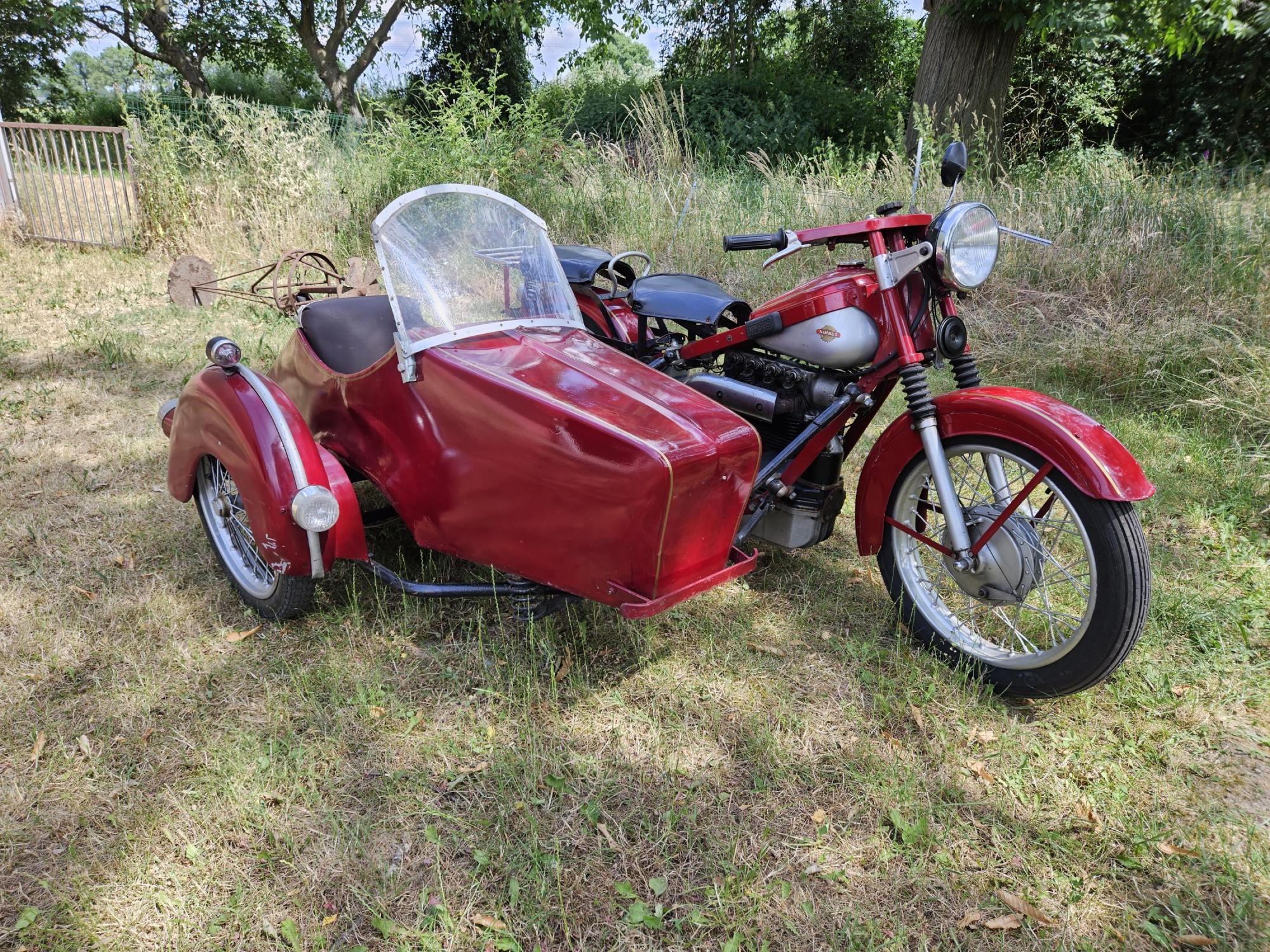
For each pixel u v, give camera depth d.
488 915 1.89
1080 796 2.27
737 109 13.59
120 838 2.06
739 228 7.41
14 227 9.06
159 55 22.22
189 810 2.12
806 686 2.70
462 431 2.51
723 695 2.65
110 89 24.66
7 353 5.66
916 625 2.87
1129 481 2.27
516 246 2.88
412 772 2.29
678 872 2.03
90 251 8.81
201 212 8.63
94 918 1.85
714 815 2.19
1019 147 11.93
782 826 2.17
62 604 2.96
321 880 1.96
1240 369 4.73
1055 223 6.28
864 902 1.96
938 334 2.68
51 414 4.66
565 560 2.39
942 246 2.48
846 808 2.22
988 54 10.84
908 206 7.02
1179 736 2.49
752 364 3.06
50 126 8.81
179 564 3.24
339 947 1.81
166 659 2.70
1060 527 2.58
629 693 2.64
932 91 11.06
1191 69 13.16
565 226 8.05
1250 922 1.91
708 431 2.34
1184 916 1.93
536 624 2.85
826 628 3.00
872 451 2.87
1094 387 5.26
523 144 8.74
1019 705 2.64
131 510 3.65
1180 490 3.95
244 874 1.96
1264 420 4.33
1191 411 4.79
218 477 3.01
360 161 9.10
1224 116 13.05
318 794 2.18
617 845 2.08
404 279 2.63
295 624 2.89
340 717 2.45
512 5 15.69
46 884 1.89
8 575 3.14
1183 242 5.96
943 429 2.63
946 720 2.55
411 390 2.63
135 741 2.36
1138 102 13.95
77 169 8.85
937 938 1.88
